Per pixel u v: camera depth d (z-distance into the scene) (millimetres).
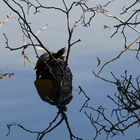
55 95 13391
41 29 11656
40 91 13703
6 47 11469
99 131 11227
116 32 11867
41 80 13594
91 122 11258
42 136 11297
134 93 11000
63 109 12008
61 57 13664
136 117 11062
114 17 11828
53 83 13414
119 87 11047
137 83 11000
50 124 11438
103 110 11305
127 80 11039
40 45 11570
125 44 11758
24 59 11797
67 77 13297
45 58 13664
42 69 13742
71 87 13328
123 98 11039
